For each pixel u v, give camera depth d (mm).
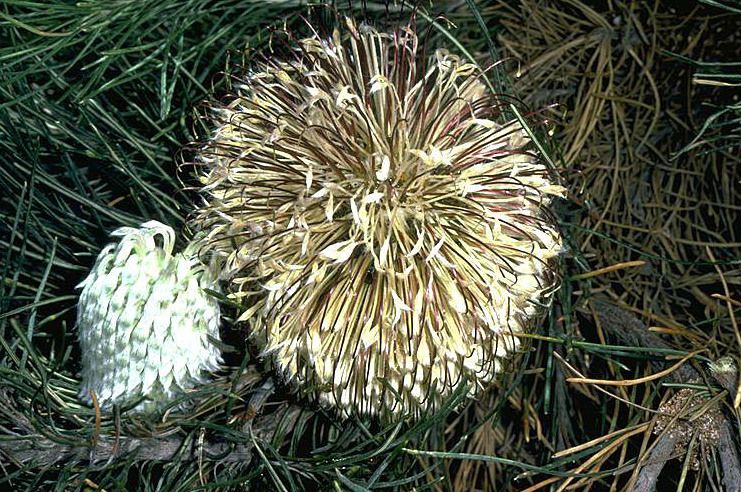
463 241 209
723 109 250
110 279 201
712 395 227
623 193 294
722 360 226
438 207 211
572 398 271
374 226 203
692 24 291
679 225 289
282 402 241
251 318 215
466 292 206
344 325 206
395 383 213
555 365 260
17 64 268
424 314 202
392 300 204
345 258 199
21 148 250
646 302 272
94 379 213
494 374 229
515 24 309
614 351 232
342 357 208
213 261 213
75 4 265
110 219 266
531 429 277
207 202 225
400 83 222
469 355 210
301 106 211
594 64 308
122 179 270
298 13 260
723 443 225
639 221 292
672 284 273
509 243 209
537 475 266
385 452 238
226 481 220
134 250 203
